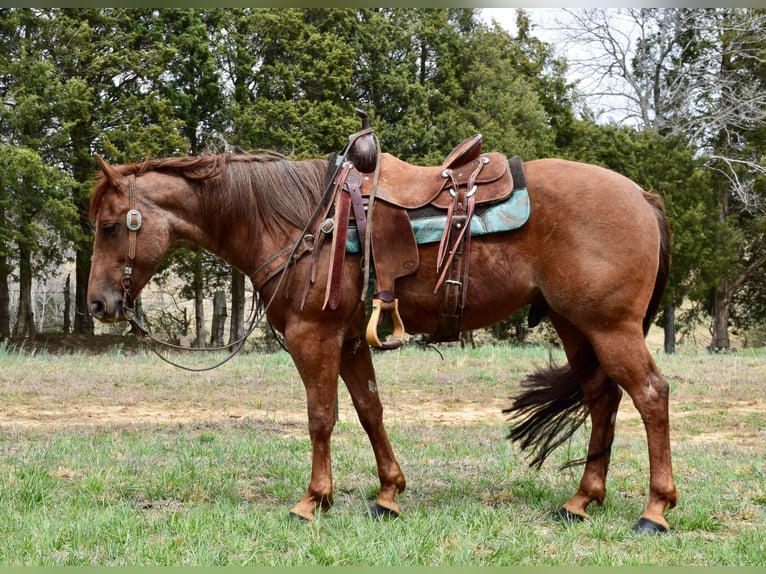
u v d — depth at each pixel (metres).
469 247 4.59
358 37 22.27
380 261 4.56
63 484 5.41
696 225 21.94
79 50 18.12
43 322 24.53
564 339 4.93
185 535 4.27
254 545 4.16
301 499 5.22
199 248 5.12
